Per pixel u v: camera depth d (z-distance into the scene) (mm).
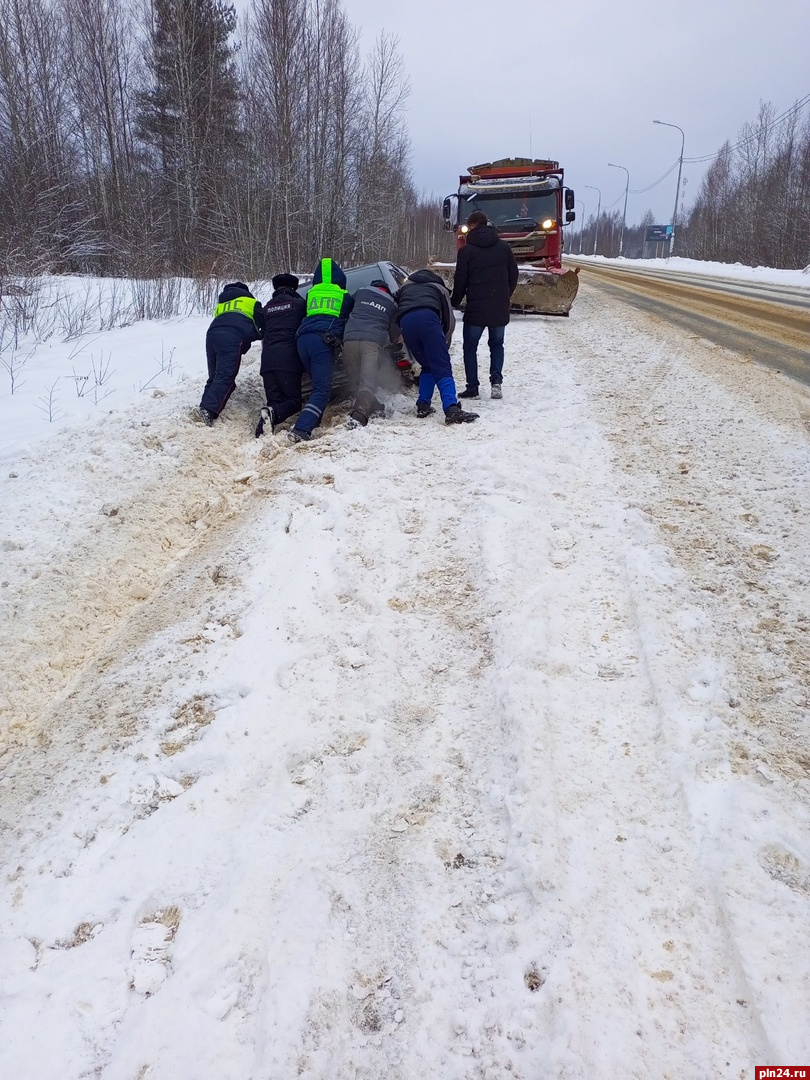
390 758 2682
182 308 12766
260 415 6352
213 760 2771
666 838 2221
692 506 4262
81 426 5855
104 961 2131
